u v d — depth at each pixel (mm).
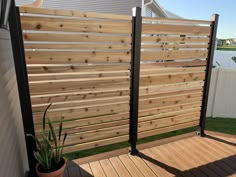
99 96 2213
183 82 2744
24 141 2195
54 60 1899
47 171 1758
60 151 1974
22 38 1719
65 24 1859
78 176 2088
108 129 2385
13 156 1564
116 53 2166
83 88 2100
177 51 2551
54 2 5379
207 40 2744
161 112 2713
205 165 2287
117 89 2293
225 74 4082
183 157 2445
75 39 1938
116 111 2369
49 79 1922
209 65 2848
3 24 1323
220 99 4219
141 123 2602
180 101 2809
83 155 2693
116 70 2219
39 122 1980
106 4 5570
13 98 1832
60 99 2020
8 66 1754
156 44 2395
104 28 2035
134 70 2283
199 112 3014
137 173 2145
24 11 1684
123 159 2400
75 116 2145
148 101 2562
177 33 2482
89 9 5559
